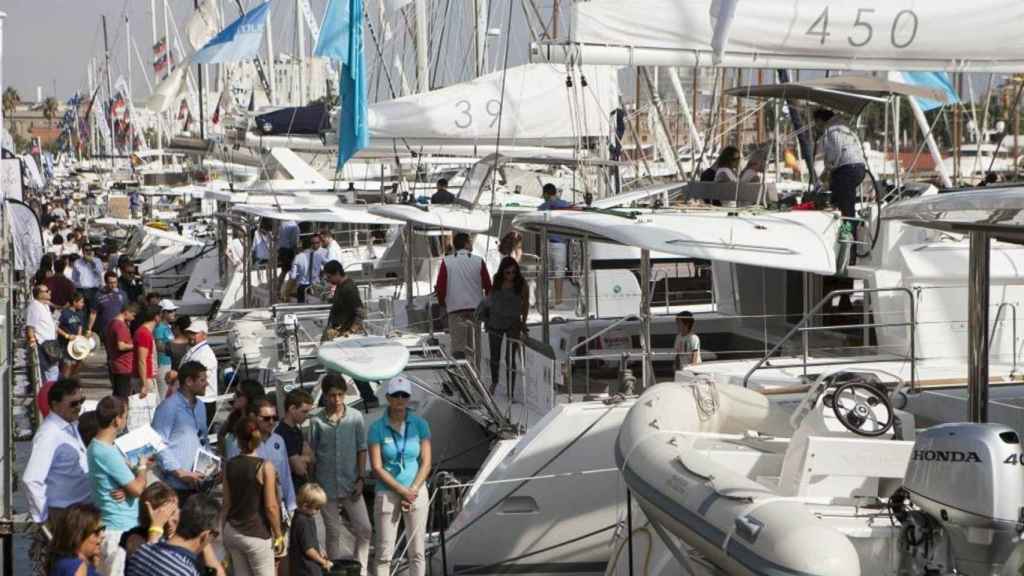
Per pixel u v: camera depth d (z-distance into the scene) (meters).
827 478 7.93
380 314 17.17
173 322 17.62
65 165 94.06
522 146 18.36
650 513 7.95
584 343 10.80
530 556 10.12
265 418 8.92
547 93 17.44
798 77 15.49
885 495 7.96
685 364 11.27
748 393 9.32
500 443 10.50
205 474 9.98
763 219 10.71
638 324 12.78
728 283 13.05
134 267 27.03
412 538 9.48
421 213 16.36
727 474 7.29
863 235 11.27
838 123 11.55
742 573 6.59
